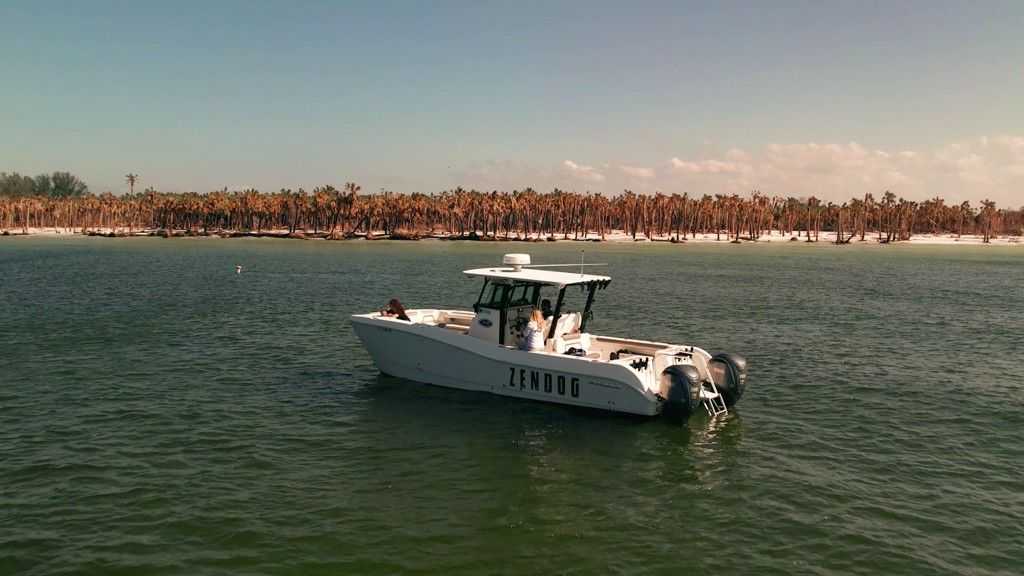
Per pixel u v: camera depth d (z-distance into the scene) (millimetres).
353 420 17891
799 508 12906
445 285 58219
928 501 13320
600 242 175000
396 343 21328
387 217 181750
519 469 14641
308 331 32281
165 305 42125
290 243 151500
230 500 12898
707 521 12297
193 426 17406
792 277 73688
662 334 33656
